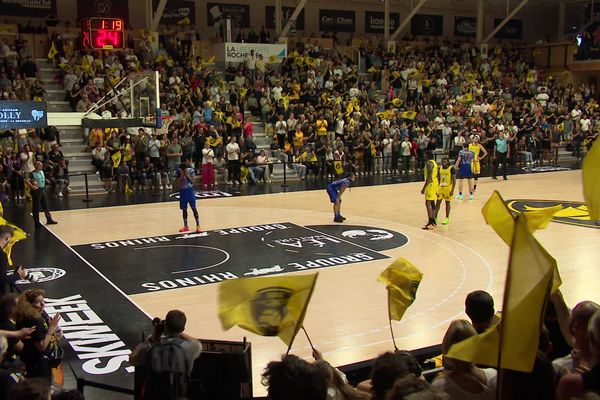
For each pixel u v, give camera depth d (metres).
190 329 8.27
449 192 14.55
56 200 17.84
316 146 22.38
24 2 24.70
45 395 3.14
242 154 21.05
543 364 3.13
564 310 4.12
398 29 30.05
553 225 14.77
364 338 7.90
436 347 5.99
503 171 22.45
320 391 2.65
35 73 21.98
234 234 13.75
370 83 27.91
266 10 29.58
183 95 22.78
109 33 20.00
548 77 32.53
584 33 32.66
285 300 3.68
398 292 5.10
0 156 18.02
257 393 6.32
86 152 20.72
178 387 4.34
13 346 5.45
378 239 13.33
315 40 29.23
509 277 2.78
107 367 7.11
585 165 3.35
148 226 14.52
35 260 11.66
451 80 29.92
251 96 24.67
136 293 9.79
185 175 13.71
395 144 23.66
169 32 25.36
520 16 36.16
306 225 14.68
